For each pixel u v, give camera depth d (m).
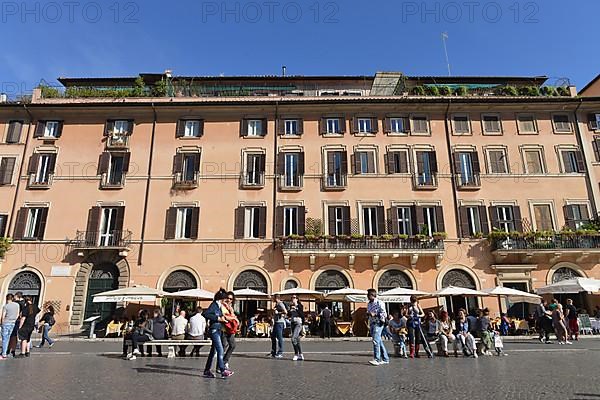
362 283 27.77
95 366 12.12
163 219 29.05
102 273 28.27
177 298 26.36
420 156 30.50
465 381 9.62
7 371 11.11
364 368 11.66
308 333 24.78
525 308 27.42
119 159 30.83
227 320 10.41
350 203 29.25
